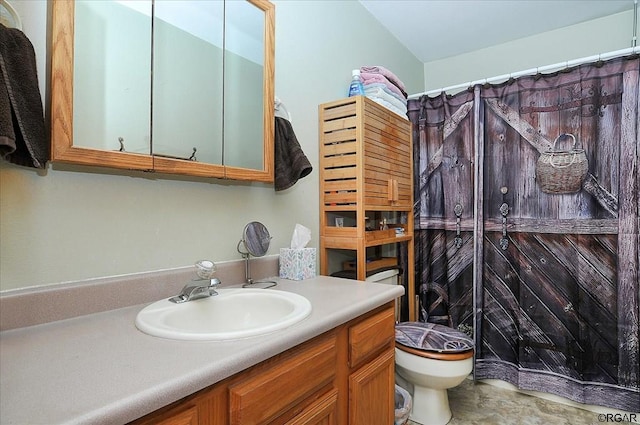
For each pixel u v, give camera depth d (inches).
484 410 71.5
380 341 46.0
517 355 78.7
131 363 24.5
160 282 42.4
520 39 101.3
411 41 102.7
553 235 74.7
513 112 79.0
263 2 55.2
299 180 64.5
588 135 71.0
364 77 74.0
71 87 34.6
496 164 81.1
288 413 31.4
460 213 85.8
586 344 70.9
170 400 21.5
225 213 51.6
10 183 32.2
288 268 56.0
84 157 35.1
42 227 34.0
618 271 68.4
